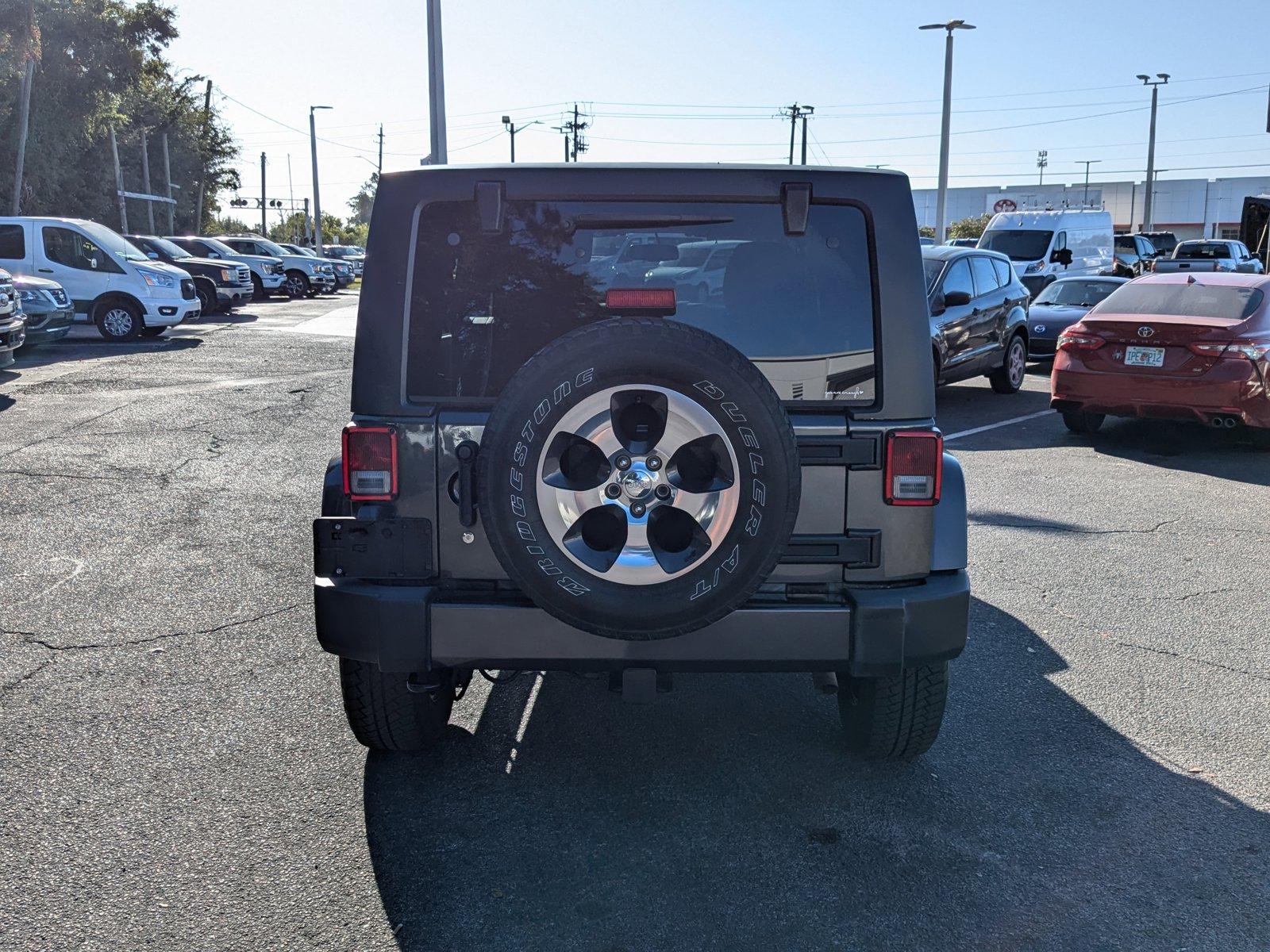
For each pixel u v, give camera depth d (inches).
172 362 664.4
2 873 131.9
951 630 139.6
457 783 157.1
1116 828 146.0
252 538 285.1
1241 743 173.2
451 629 135.4
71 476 352.5
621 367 120.4
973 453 422.6
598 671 138.0
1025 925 123.6
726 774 161.0
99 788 153.8
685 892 129.6
